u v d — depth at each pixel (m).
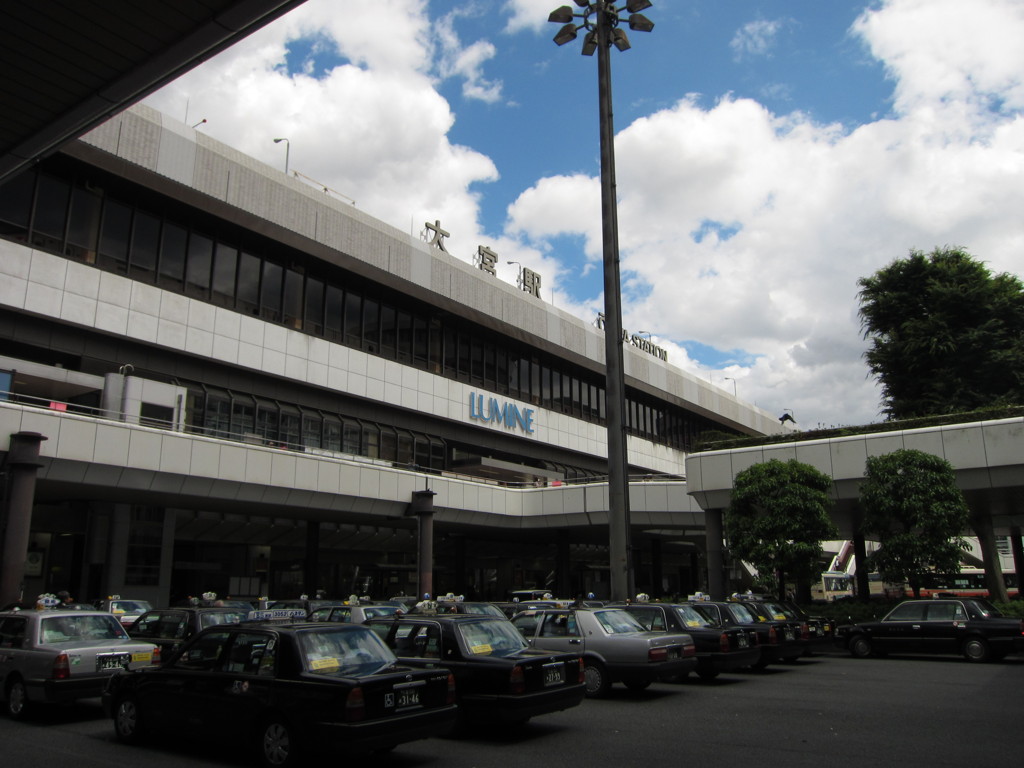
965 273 41.94
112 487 27.20
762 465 25.42
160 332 34.00
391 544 45.72
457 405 49.00
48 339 31.17
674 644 14.29
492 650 11.23
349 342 43.16
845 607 26.19
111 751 10.02
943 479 22.98
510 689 10.33
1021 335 40.62
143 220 34.53
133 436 27.28
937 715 11.98
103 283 32.31
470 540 51.78
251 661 9.37
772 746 9.87
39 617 12.93
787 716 12.05
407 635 11.57
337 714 8.34
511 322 52.66
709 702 13.55
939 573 23.44
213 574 38.28
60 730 11.57
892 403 42.62
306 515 37.25
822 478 24.88
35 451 23.72
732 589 47.72
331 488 34.06
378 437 44.38
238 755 9.78
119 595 30.91
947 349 39.72
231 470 30.20
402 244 45.28
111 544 31.20
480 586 55.34
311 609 21.92
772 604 20.45
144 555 32.31
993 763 8.84
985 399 38.69
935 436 25.33
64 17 8.37
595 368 60.03
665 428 68.25
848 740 10.16
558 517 43.34
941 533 22.41
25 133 10.59
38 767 9.05
